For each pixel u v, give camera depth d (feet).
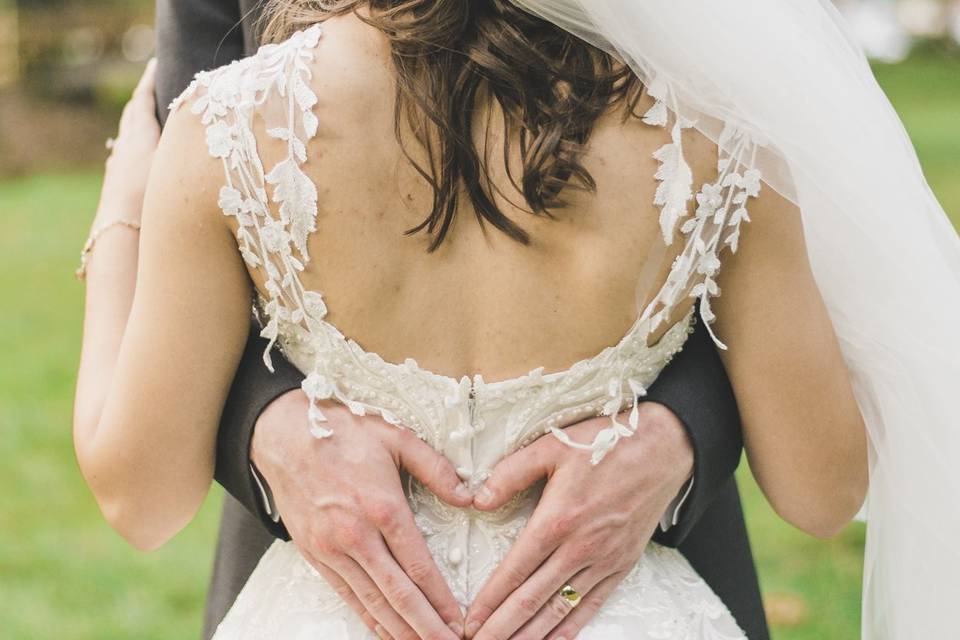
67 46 49.80
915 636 5.21
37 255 28.63
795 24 4.60
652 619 4.69
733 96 4.28
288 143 4.23
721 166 4.32
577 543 4.48
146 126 6.03
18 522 14.55
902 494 5.10
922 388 4.99
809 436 4.70
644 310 4.41
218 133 4.30
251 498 4.74
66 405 18.63
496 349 4.46
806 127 4.43
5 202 35.27
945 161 36.17
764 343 4.58
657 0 4.19
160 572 13.23
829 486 4.80
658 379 4.79
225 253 4.44
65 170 41.11
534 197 4.15
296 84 4.26
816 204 4.66
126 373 4.56
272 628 4.72
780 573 12.66
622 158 4.25
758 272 4.51
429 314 4.41
